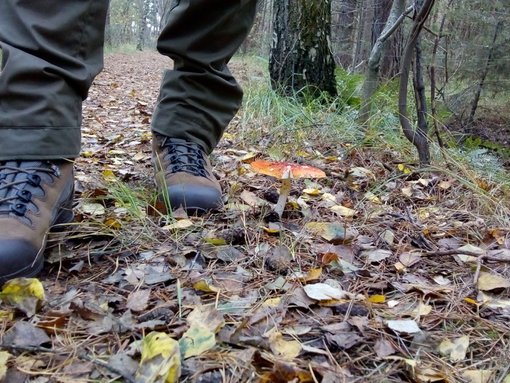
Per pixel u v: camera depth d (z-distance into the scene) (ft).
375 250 4.01
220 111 4.92
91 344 2.58
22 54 3.32
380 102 9.97
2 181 3.31
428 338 2.77
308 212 4.79
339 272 3.59
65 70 3.48
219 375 2.36
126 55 59.93
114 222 3.94
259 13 32.53
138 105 14.93
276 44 11.51
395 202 5.55
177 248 3.77
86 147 8.18
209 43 4.66
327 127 8.68
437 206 5.46
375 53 8.64
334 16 29.84
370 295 3.31
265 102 9.75
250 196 5.06
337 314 3.01
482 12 13.64
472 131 13.37
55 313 2.77
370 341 2.73
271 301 3.04
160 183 4.54
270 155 7.01
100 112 13.41
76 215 4.09
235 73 16.22
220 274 3.45
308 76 11.34
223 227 4.19
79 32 3.55
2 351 2.43
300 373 2.33
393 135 8.29
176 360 2.30
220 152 7.56
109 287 3.21
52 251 3.58
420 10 6.23
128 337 2.66
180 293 3.01
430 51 13.60
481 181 6.40
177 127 4.70
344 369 2.49
